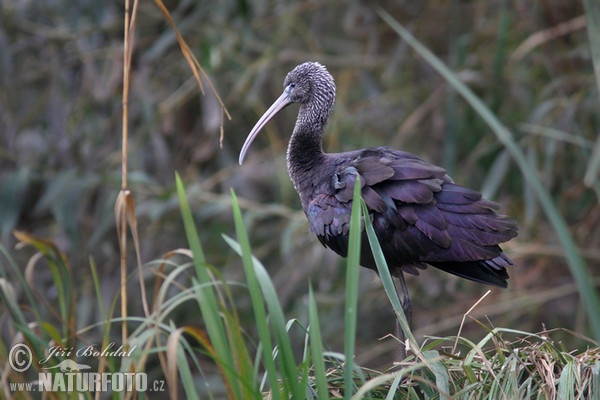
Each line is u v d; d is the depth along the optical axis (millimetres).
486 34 15055
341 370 6766
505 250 13070
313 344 5223
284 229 14195
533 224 13641
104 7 15031
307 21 16078
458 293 13883
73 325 6176
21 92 15781
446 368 6426
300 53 14852
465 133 14562
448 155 13234
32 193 15250
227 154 14641
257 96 14266
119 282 14500
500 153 13805
